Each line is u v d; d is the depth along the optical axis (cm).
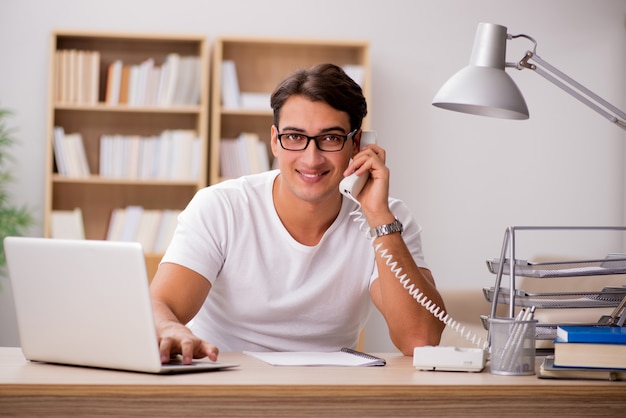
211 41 633
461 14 655
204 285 243
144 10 627
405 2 651
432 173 655
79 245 189
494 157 661
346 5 646
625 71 665
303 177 233
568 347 186
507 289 221
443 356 199
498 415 177
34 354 203
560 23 662
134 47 623
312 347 257
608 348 185
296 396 172
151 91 604
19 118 620
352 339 264
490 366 197
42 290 198
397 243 239
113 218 603
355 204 258
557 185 664
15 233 592
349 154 237
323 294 253
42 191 624
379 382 177
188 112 614
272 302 252
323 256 254
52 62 595
